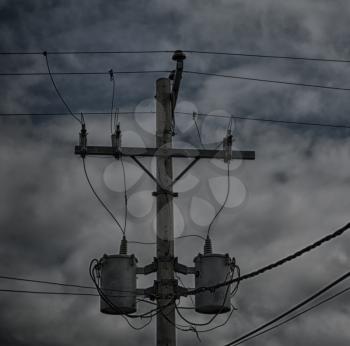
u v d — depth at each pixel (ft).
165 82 72.02
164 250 67.82
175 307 66.90
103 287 67.72
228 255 68.03
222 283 66.74
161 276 67.31
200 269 67.46
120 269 67.92
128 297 67.36
